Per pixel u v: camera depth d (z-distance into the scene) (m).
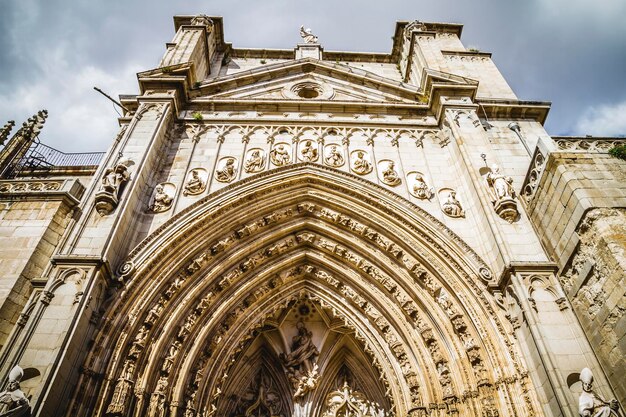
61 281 10.57
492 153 15.22
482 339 11.33
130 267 11.88
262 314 14.45
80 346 10.01
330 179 15.45
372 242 14.51
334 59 26.36
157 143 15.60
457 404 11.22
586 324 10.31
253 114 18.41
